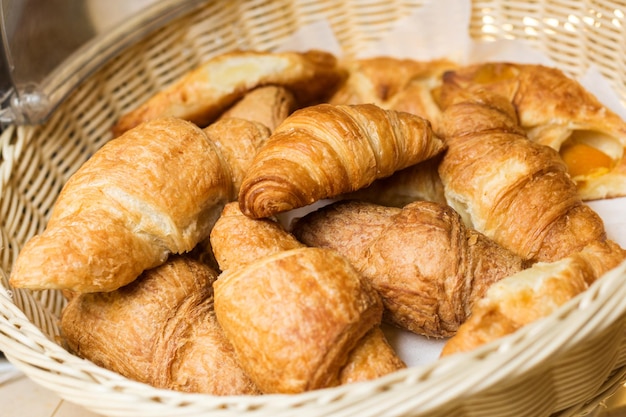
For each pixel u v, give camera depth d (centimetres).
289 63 59
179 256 48
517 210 48
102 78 62
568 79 58
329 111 48
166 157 47
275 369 40
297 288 41
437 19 64
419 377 37
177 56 65
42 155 58
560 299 41
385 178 52
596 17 59
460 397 37
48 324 51
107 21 60
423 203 47
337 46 66
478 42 63
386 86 61
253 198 45
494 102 55
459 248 45
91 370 42
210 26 65
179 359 45
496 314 41
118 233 45
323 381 40
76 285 44
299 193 45
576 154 56
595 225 48
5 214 54
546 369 40
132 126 60
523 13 62
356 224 47
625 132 55
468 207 50
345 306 41
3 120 56
